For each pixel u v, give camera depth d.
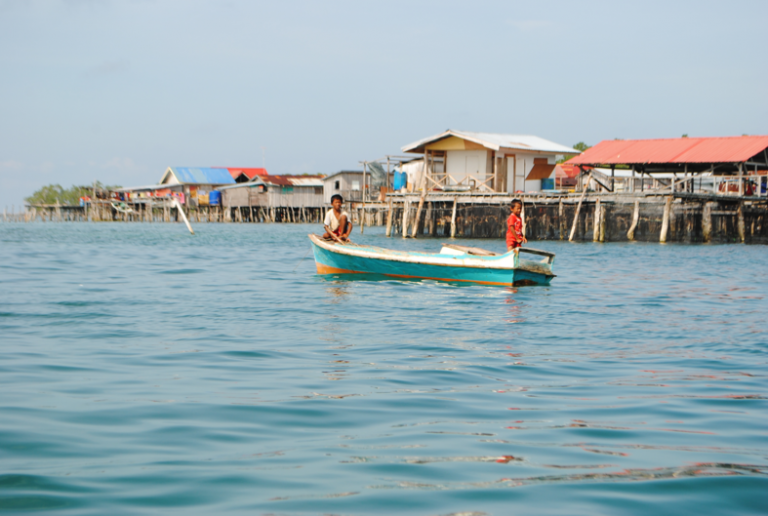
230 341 9.91
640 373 8.13
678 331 10.98
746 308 13.60
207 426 5.89
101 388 7.18
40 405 6.47
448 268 17.33
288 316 12.20
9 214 102.50
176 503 4.27
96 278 18.55
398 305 13.60
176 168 85.12
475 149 44.19
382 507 4.25
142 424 5.92
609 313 12.83
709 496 4.48
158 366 8.28
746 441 5.64
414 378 7.75
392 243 38.19
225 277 18.95
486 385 7.48
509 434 5.77
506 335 10.52
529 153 45.22
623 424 6.09
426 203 45.34
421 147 45.62
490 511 4.21
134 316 12.10
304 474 4.79
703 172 41.56
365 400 6.79
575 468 4.97
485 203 42.25
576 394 7.13
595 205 41.19
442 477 4.77
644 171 45.69
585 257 28.31
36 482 4.57
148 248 32.97
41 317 11.89
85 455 5.12
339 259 18.89
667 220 37.69
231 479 4.67
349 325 11.30
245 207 82.56
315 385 7.39
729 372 8.19
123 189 92.25
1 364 8.25
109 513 4.11
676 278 19.64
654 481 4.72
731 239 43.62
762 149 40.41
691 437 5.74
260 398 6.82
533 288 16.66
